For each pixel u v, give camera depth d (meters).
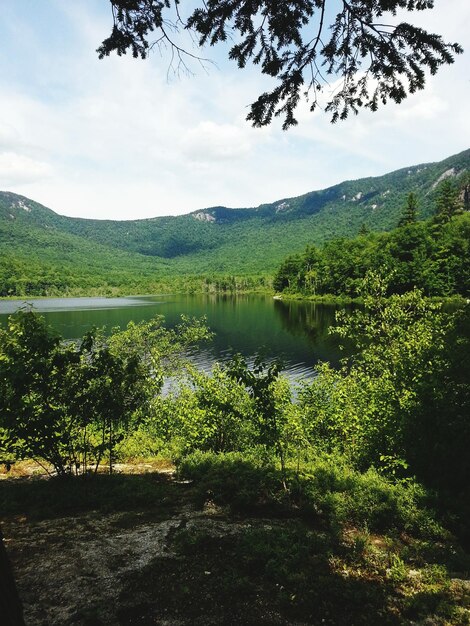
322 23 3.94
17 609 2.73
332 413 11.79
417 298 12.94
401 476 8.48
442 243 74.06
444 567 5.01
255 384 7.56
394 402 9.67
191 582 4.37
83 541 5.26
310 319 66.38
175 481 8.34
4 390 6.44
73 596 4.04
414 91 4.29
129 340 20.30
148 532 5.59
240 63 4.25
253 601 4.09
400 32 3.83
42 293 180.38
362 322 13.59
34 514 6.15
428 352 9.48
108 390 7.18
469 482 7.56
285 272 135.25
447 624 3.89
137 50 4.24
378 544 5.79
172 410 13.34
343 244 116.88
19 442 7.16
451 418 7.87
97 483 7.54
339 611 4.01
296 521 6.28
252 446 10.79
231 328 57.97
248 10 3.89
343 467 9.31
